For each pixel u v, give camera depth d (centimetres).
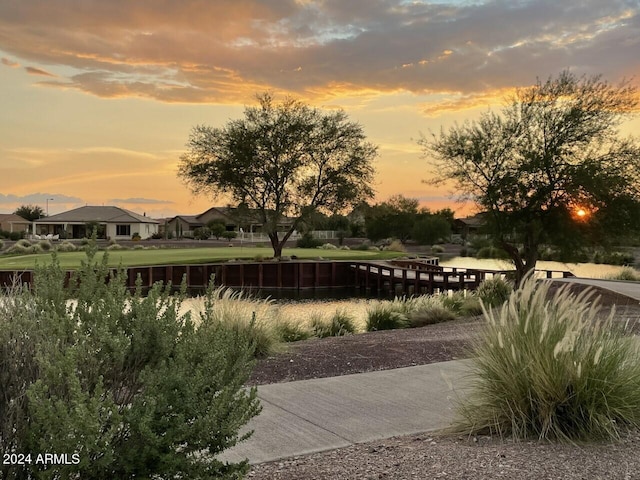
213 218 10600
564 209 2758
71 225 8719
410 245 9588
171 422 298
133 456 284
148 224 9569
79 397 267
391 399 653
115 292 354
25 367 301
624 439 480
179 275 3966
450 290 3266
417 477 401
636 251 6244
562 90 2775
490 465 422
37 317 327
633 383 518
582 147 2755
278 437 520
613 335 557
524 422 493
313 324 1445
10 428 288
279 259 4578
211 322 377
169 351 333
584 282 2352
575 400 498
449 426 530
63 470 264
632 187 2652
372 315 1603
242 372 357
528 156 2738
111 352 319
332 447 493
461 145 2877
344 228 10125
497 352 536
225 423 309
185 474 304
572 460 432
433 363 856
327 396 667
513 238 2953
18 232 8056
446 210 10838
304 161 4997
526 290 557
